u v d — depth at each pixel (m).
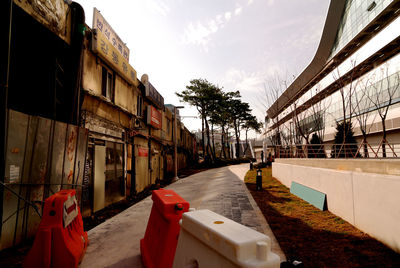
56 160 5.14
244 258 1.08
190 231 1.65
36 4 4.80
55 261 2.80
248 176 17.16
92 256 3.76
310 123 30.28
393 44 17.83
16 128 4.10
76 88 6.18
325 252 3.71
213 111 33.91
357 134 21.12
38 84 5.84
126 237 4.67
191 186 13.00
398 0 18.20
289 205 7.44
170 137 22.00
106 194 8.01
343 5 26.48
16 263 3.39
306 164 10.80
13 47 5.43
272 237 4.51
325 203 6.59
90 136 6.96
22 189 4.20
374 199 4.21
